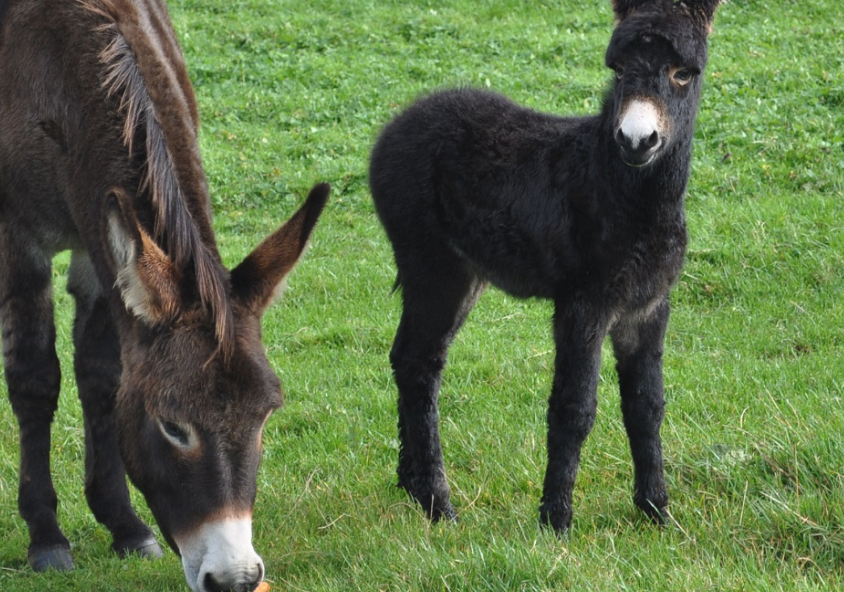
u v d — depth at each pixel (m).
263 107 11.46
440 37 13.21
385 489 5.11
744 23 12.98
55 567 4.44
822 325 6.49
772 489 4.29
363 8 14.45
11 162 4.48
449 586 3.79
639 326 4.50
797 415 4.92
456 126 4.98
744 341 6.46
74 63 4.27
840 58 11.30
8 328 4.60
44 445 4.66
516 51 12.59
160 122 3.97
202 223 3.82
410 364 5.05
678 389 5.82
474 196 4.79
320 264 8.27
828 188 8.51
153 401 3.29
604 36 13.08
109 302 3.94
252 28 13.70
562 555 3.91
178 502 3.32
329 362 6.70
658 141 4.04
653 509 4.46
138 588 4.17
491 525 4.52
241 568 3.20
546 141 4.70
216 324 3.31
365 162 10.01
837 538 3.89
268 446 5.69
